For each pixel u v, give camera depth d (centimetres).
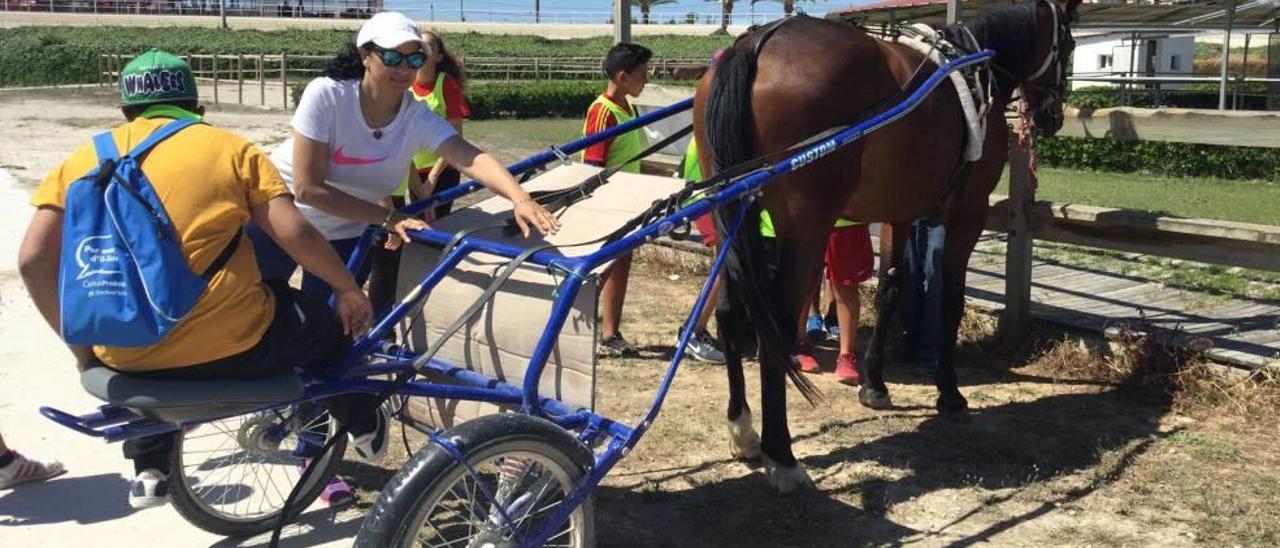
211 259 260
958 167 443
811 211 387
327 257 275
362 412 293
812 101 379
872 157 404
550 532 284
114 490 391
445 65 559
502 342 316
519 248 310
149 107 278
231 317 265
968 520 381
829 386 535
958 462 433
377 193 356
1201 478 414
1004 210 575
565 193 345
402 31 321
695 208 319
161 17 5500
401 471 260
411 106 344
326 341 291
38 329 587
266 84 3042
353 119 333
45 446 425
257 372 275
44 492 388
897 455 441
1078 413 490
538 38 5547
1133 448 444
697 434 460
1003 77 498
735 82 384
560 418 299
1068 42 529
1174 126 548
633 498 396
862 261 525
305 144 328
